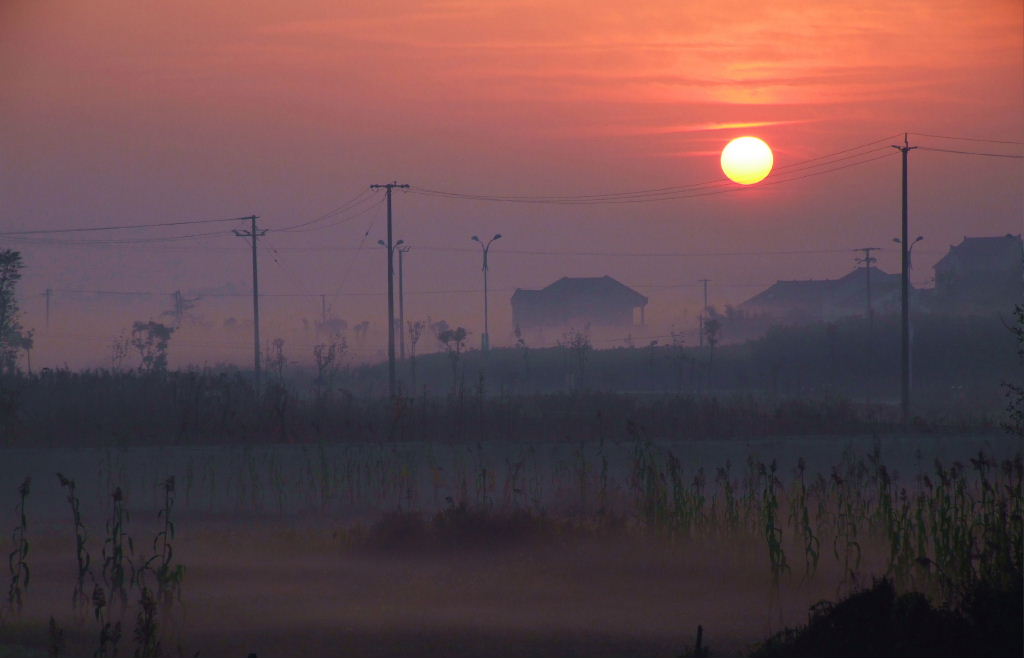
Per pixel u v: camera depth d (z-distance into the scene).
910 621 34.47
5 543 60.91
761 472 54.78
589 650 38.75
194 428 99.56
